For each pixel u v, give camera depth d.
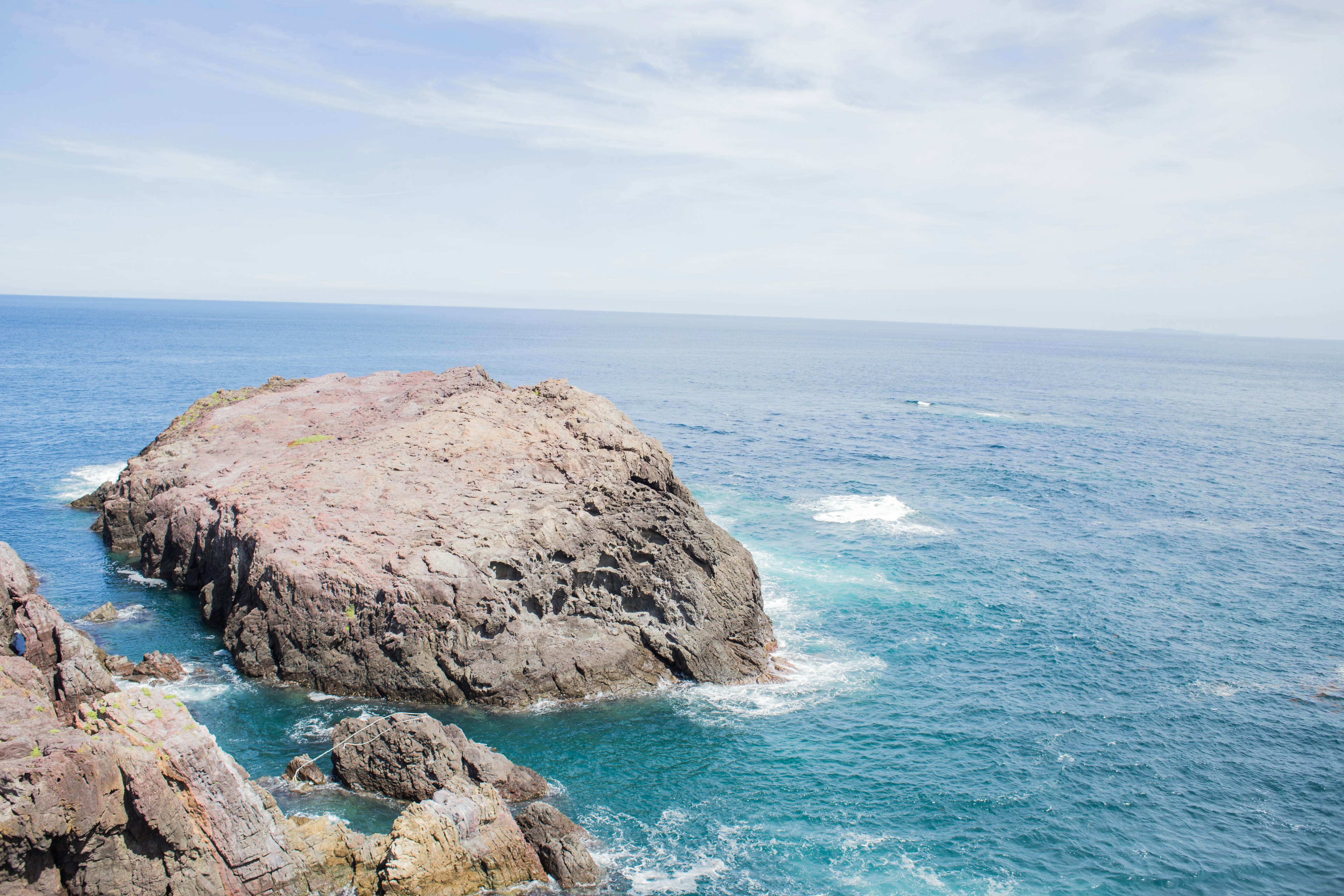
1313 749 34.53
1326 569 57.41
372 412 57.25
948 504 73.12
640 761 32.44
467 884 24.34
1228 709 37.66
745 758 32.88
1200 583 54.03
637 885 25.41
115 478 73.50
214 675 37.44
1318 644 44.81
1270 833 29.09
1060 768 32.69
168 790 20.84
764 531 63.06
